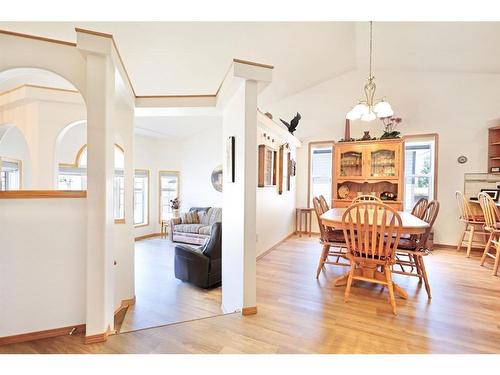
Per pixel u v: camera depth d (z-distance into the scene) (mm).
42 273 1814
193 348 1684
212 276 3469
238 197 2361
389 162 4602
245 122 2193
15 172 4469
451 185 4566
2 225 1727
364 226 2307
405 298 2445
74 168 5145
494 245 3725
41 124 3076
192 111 3027
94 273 1774
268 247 4246
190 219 6488
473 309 2238
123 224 2955
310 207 5793
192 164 7230
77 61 1854
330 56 4566
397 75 4957
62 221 1853
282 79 4867
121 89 2375
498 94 4305
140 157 6770
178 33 2859
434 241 4664
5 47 1717
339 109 5465
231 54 3449
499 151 4266
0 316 1730
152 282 3684
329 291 2633
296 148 5883
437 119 4668
